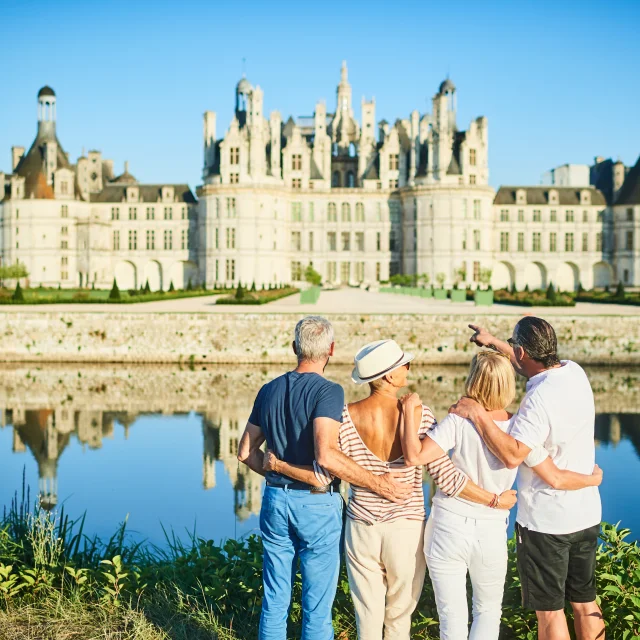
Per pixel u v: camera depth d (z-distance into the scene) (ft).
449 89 476.95
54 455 86.02
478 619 25.90
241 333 167.53
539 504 26.00
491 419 25.45
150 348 167.84
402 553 25.77
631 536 54.85
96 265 446.60
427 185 427.74
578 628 26.94
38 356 168.14
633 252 447.01
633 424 102.37
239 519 61.82
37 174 445.37
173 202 455.22
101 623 30.99
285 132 497.87
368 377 25.58
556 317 165.58
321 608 26.53
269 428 26.63
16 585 34.86
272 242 435.94
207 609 32.04
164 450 88.79
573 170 500.74
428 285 423.23
